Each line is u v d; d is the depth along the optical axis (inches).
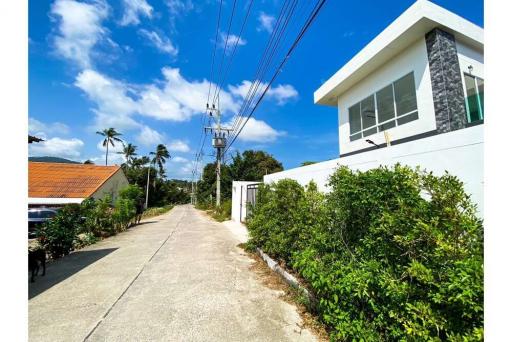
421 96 285.1
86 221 416.2
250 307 163.6
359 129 393.7
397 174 110.9
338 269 123.0
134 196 749.3
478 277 68.2
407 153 174.1
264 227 278.5
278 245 236.1
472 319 74.8
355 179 125.2
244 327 139.3
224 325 141.5
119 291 192.9
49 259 309.4
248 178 1167.6
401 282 96.7
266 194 305.3
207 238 434.0
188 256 301.6
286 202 242.1
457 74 271.7
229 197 1133.7
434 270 86.2
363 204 119.0
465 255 78.5
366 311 114.7
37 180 893.8
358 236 128.3
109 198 542.0
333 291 120.4
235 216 712.4
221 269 247.1
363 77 381.4
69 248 330.3
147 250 340.2
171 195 2581.2
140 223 738.2
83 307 165.5
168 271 242.4
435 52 270.4
